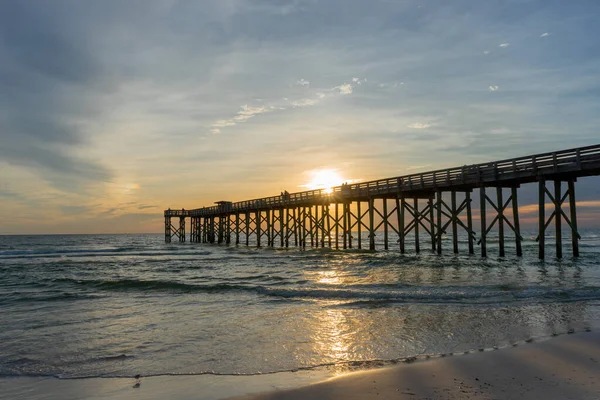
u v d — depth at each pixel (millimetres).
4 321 10547
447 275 17578
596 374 5914
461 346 7562
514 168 20641
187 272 22188
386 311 10805
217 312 11352
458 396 5289
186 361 7234
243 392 5762
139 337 8852
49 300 13750
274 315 10781
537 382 5664
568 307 10742
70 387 6168
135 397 5723
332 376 6273
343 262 25219
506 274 17516
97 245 66438
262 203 45000
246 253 38156
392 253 31078
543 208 20188
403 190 27125
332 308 11453
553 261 21094
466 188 25438
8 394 5941
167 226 72250
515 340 7797
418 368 6387
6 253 43438
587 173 18781
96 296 14438
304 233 41375
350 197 32219
